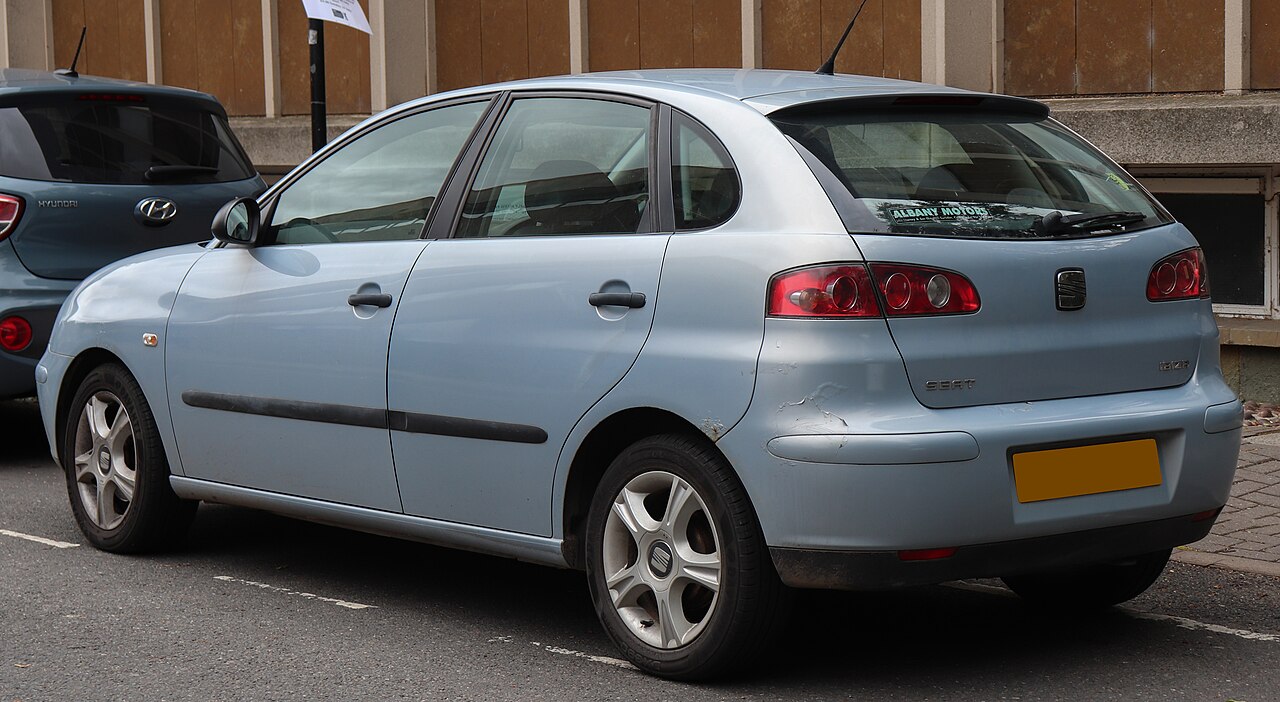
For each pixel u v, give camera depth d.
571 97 4.93
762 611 4.27
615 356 4.46
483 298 4.83
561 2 12.69
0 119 7.89
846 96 4.50
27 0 17.42
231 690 4.46
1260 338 8.83
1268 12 9.07
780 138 4.38
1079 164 4.78
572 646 4.91
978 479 4.10
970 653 4.80
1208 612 5.26
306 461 5.41
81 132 8.06
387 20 13.55
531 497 4.73
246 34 15.18
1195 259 4.72
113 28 16.73
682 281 4.35
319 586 5.73
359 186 5.43
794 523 4.11
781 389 4.09
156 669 4.67
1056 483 4.23
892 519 4.04
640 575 4.53
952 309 4.17
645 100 4.72
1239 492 6.88
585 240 4.64
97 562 6.09
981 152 4.58
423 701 4.35
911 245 4.16
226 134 8.70
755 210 4.30
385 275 5.14
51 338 6.48
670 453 4.39
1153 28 9.55
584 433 4.55
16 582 5.77
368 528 5.31
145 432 6.01
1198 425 4.51
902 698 4.34
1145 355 4.52
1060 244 4.39
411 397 5.00
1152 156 9.32
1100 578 5.13
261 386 5.50
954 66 10.21
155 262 6.12
